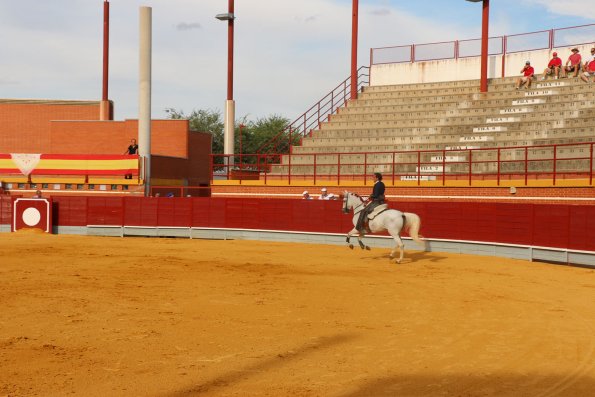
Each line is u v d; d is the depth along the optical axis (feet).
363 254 74.33
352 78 136.05
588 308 40.16
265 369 25.54
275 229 94.27
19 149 162.50
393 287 48.01
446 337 31.58
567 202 78.38
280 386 23.31
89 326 32.94
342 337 31.27
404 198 93.15
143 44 110.01
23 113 162.40
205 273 54.44
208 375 24.62
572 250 64.39
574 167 90.17
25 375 24.40
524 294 45.62
